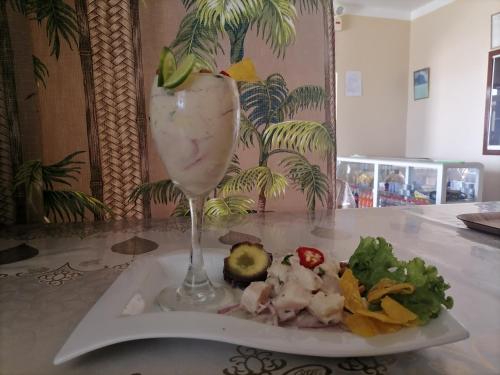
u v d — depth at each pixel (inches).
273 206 40.8
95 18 33.0
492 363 11.5
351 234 29.7
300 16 38.7
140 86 35.1
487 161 101.9
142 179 36.0
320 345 11.2
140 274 17.6
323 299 13.3
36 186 32.6
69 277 19.7
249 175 39.4
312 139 40.9
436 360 11.7
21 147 31.9
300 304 13.4
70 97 33.5
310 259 16.1
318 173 41.8
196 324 12.2
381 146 131.6
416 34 126.6
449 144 114.9
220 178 16.5
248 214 38.8
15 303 16.2
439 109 118.2
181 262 20.2
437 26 117.3
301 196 41.6
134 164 35.6
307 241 27.4
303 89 39.9
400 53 129.3
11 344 12.6
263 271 17.7
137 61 34.7
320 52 39.9
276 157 40.1
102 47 33.4
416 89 127.4
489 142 101.0
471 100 106.4
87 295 17.1
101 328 12.1
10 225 32.4
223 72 16.8
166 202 37.2
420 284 13.2
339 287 14.7
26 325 14.1
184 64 13.9
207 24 36.0
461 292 17.3
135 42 34.5
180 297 16.5
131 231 30.7
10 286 18.3
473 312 15.2
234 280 17.7
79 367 11.1
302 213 39.1
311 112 40.6
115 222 34.4
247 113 38.4
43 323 14.2
